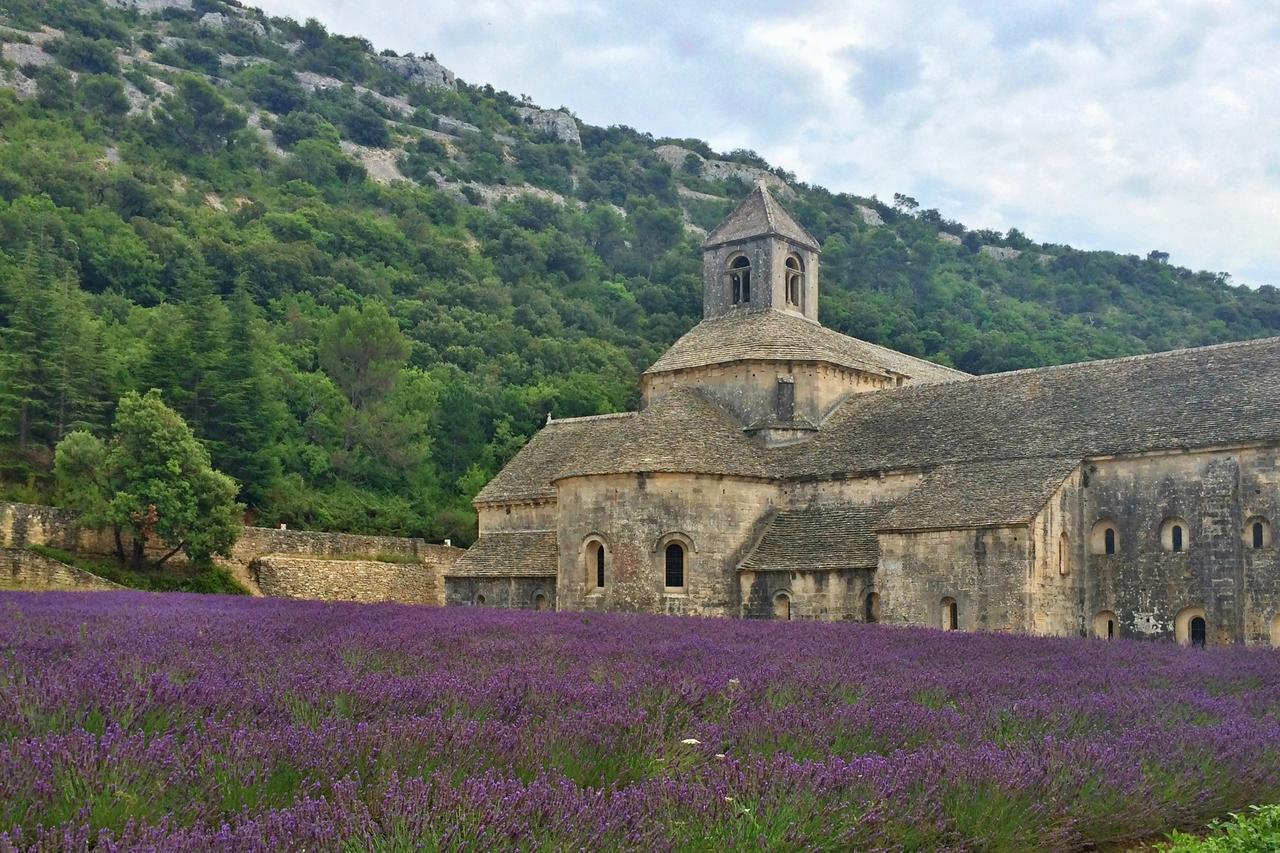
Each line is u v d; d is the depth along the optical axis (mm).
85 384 72438
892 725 14875
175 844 7742
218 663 17719
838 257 178625
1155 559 42688
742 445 53531
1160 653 30859
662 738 12711
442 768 10445
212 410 77750
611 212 192875
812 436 54594
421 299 126500
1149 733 15547
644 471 50125
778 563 49031
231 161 165000
